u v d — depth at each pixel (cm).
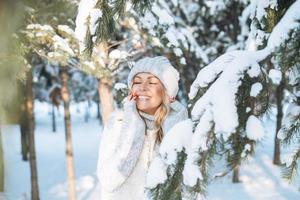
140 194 180
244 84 120
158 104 182
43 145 1794
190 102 139
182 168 127
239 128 117
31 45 371
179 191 128
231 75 119
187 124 127
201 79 132
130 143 175
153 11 544
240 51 132
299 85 137
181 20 837
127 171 176
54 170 1177
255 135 114
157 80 180
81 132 2402
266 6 181
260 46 189
